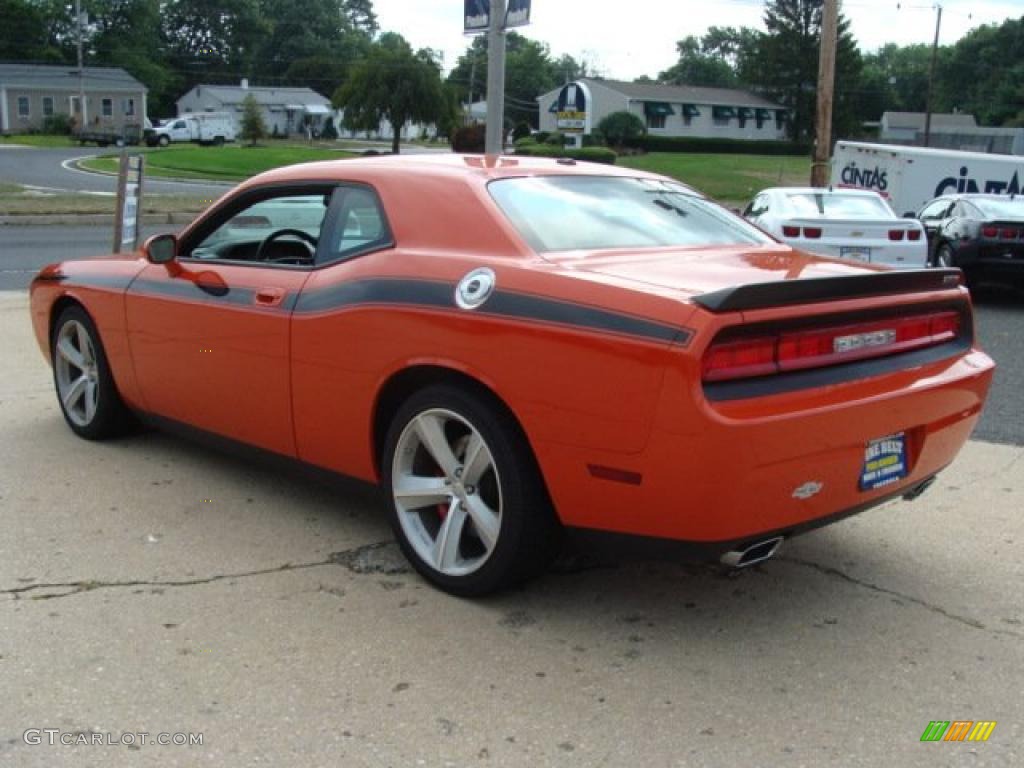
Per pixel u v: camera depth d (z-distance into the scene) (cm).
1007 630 361
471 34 1237
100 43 9769
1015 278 1308
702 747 286
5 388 679
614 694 313
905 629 361
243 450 465
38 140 6769
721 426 297
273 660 328
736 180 4756
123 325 509
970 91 10619
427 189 397
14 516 449
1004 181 2119
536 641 345
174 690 309
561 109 1672
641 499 314
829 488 331
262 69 11475
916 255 1200
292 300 416
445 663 329
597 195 419
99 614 357
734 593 387
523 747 284
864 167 2377
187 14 10938
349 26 12425
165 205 2427
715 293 301
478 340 345
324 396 405
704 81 14175
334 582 388
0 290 1135
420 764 276
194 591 378
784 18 8219
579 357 319
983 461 563
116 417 550
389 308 374
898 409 341
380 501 420
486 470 362
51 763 272
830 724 299
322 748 282
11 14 9031
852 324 337
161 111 10550
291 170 457
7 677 314
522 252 359
